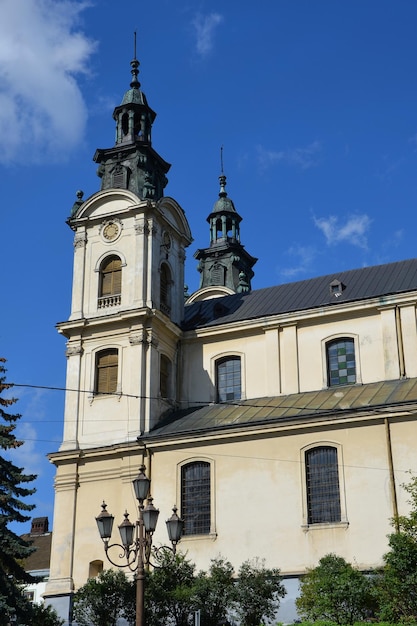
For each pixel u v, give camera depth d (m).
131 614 32.22
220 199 67.25
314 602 30.53
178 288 48.97
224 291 61.81
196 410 44.78
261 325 45.28
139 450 41.66
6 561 37.72
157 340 44.94
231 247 64.94
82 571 40.97
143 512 25.41
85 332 45.88
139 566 24.67
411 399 37.59
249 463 39.25
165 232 48.66
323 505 37.41
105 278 47.03
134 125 51.03
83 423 44.09
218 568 33.31
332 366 43.44
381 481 36.41
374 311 43.25
